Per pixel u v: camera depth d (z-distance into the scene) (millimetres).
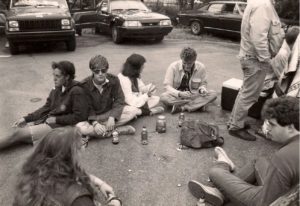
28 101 5832
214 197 3105
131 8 11773
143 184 3529
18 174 1879
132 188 3457
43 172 1774
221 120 5133
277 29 4086
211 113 5395
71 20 9562
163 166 3867
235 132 4582
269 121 2305
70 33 9547
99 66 4039
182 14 13750
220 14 12336
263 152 4219
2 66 8234
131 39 12219
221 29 12430
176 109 5309
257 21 3928
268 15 3932
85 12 12102
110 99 4414
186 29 14719
